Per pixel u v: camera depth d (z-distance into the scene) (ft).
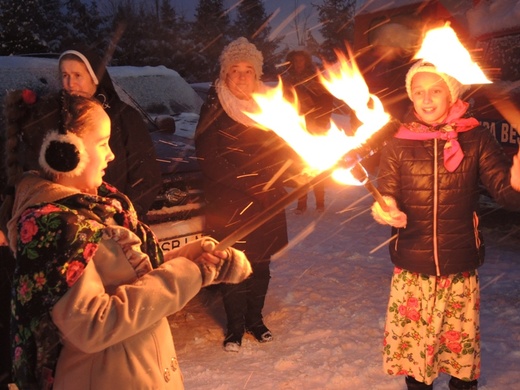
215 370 12.26
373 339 13.41
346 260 18.83
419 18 25.93
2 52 37.81
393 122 5.85
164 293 5.60
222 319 14.79
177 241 13.91
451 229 9.45
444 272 9.53
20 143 5.96
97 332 5.31
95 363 5.69
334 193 28.37
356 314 14.67
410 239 9.66
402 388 11.34
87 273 5.44
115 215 6.04
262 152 12.78
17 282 5.41
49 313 5.30
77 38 66.69
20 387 5.66
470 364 9.83
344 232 22.02
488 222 23.31
